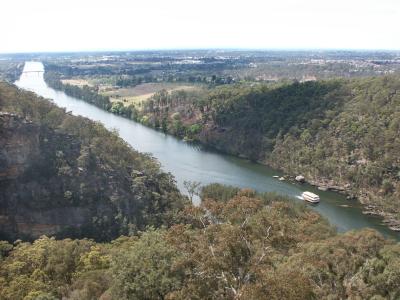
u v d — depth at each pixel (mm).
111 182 109562
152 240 44719
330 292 47969
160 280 39125
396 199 123250
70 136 116000
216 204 40156
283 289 29531
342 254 53344
